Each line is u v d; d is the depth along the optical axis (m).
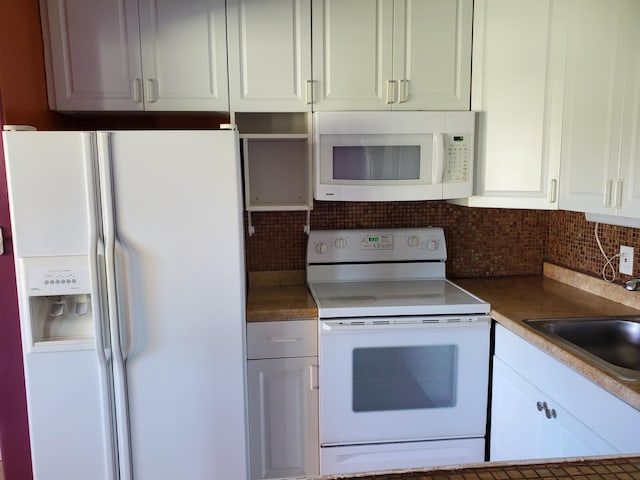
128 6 2.00
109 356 1.73
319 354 2.00
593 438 1.41
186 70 2.06
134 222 1.71
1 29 1.68
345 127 2.10
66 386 1.75
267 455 2.06
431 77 2.17
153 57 2.04
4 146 1.64
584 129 1.76
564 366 1.54
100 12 2.00
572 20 1.81
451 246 2.57
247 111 2.11
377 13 2.11
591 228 2.25
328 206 2.47
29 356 1.72
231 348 1.82
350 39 2.11
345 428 2.03
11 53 1.75
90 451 1.79
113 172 1.68
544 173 1.98
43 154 1.64
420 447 2.07
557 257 2.53
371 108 2.15
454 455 2.08
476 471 0.86
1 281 1.80
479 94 2.15
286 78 2.10
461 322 2.00
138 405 1.80
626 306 2.03
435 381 2.05
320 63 2.11
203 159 1.72
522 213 2.60
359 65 2.13
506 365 1.93
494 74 2.09
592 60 1.71
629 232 2.01
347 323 1.96
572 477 0.83
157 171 1.71
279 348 2.01
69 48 2.00
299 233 2.48
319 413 2.04
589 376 1.40
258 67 2.09
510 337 1.89
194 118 2.39
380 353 2.01
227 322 1.81
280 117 2.40
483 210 2.57
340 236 2.43
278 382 2.03
